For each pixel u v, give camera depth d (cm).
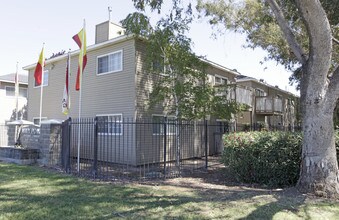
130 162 1142
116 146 1201
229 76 1831
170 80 1042
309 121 630
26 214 468
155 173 923
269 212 487
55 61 1571
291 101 2619
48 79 1617
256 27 1280
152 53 1028
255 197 587
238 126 1516
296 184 679
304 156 639
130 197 586
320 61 607
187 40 1016
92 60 1357
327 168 604
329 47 603
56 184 703
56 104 1545
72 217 457
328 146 613
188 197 590
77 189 652
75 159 1314
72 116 1417
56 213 475
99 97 1303
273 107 1997
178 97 1055
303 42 1165
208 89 1030
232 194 621
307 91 636
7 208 499
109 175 860
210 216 468
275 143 740
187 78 1072
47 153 1032
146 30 998
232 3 1235
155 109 1238
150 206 521
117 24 1370
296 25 1103
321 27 594
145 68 1155
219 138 1617
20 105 2120
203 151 1508
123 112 1192
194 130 1441
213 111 1049
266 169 745
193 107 1035
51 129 1034
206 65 1073
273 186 731
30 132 1163
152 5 907
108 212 484
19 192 616
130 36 1145
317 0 589
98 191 635
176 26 1005
